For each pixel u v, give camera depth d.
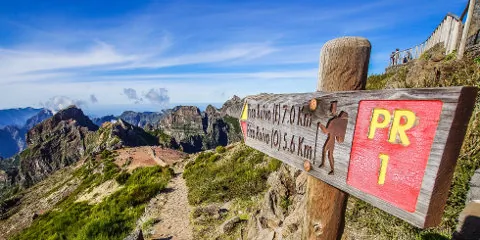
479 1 7.59
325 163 1.61
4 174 139.62
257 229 6.40
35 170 137.88
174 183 16.20
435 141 1.00
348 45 1.60
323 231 1.80
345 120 1.45
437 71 7.67
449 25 11.15
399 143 1.15
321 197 1.78
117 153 40.16
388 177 1.20
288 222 5.25
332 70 1.68
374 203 1.27
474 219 3.14
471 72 6.90
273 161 11.85
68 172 57.72
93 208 15.28
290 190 6.39
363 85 1.65
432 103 1.02
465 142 4.96
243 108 2.97
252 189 10.27
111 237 8.93
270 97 2.31
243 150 17.06
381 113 1.24
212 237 7.64
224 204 9.89
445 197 1.04
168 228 9.08
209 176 14.88
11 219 33.53
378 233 4.08
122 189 18.03
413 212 1.09
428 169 1.03
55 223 14.95
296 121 1.91
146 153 37.78
